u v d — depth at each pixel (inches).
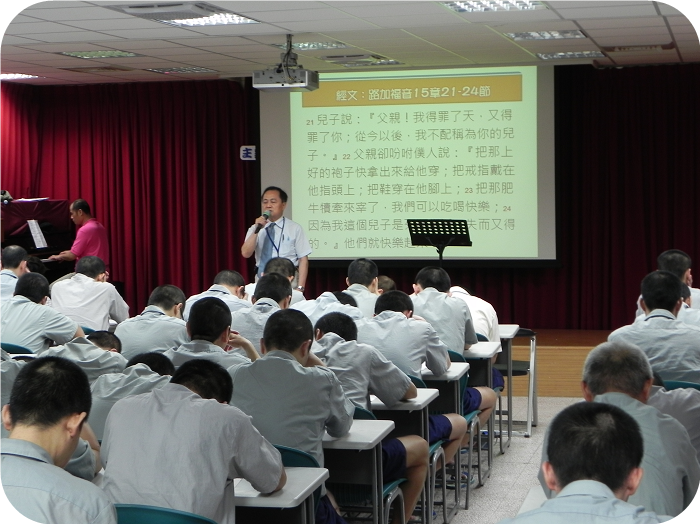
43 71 319.0
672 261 183.9
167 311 170.1
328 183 336.2
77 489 69.4
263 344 118.3
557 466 61.0
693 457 88.3
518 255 322.0
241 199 355.3
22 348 171.0
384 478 134.1
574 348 280.8
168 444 89.0
